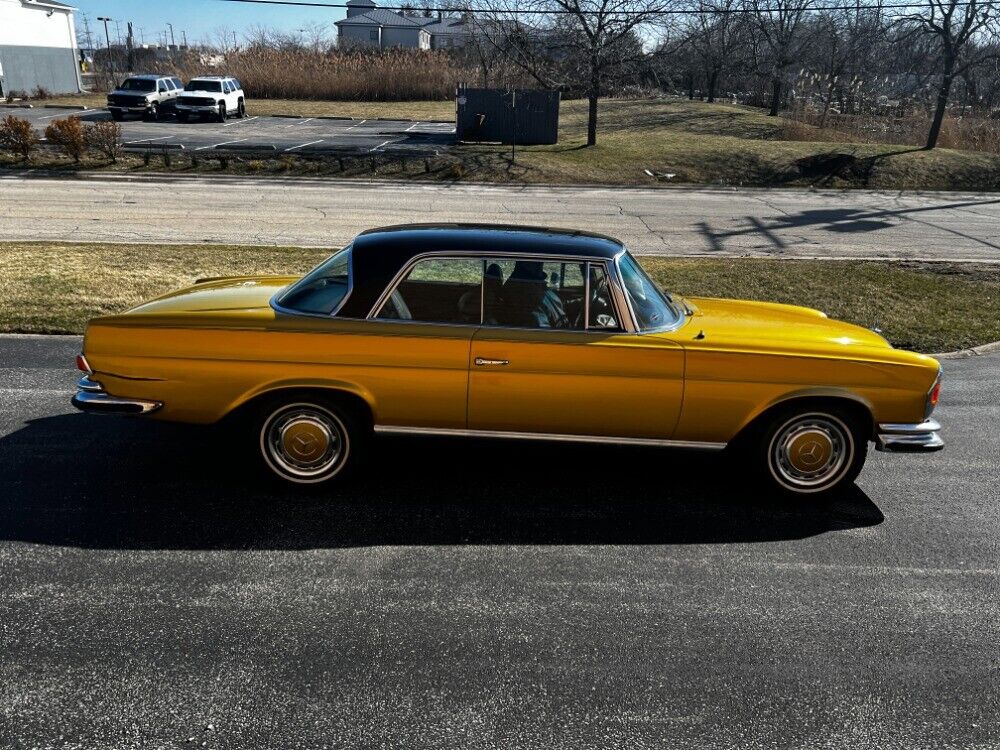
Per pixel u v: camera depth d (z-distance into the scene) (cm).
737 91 6544
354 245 480
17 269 1042
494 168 2659
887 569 425
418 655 338
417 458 543
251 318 460
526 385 462
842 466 495
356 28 9569
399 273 461
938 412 688
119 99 3491
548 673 330
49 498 463
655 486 516
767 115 4372
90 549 410
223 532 433
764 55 5306
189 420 471
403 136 3312
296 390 467
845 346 482
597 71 2997
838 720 310
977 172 2928
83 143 2430
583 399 467
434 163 2675
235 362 458
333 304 464
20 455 522
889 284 1196
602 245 484
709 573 414
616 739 295
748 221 1923
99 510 452
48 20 4600
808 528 469
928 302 1095
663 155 2984
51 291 943
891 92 5800
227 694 310
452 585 393
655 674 332
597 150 3023
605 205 2130
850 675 337
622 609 378
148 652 333
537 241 473
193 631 348
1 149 2478
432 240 469
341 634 351
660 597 390
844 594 399
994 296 1152
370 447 527
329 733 292
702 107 4588
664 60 3238
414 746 288
